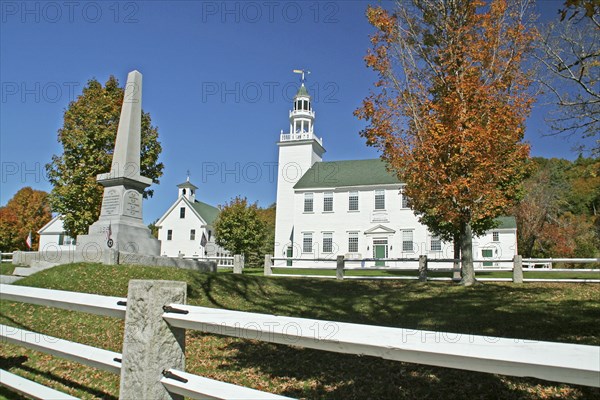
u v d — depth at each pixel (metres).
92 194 25.17
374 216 42.47
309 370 5.96
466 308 10.71
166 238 57.72
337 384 5.42
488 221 25.84
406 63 15.29
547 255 38.75
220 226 45.78
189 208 57.81
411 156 14.77
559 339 7.18
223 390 2.10
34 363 5.90
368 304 11.90
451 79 14.37
